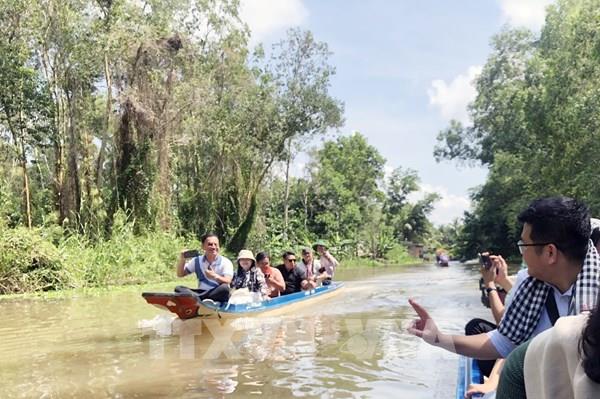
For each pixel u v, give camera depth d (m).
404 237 66.00
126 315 10.22
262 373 5.63
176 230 25.80
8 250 15.61
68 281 16.30
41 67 21.98
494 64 36.84
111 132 23.59
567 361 1.54
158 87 23.53
